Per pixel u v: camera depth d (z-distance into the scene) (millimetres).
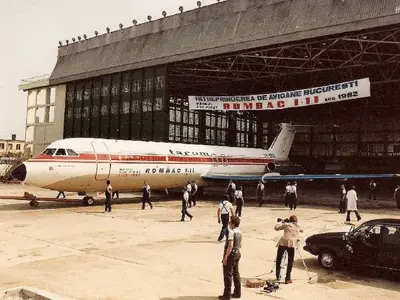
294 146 63438
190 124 45719
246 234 17203
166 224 19281
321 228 18969
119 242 14641
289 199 27344
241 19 32281
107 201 23375
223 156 36094
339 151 59469
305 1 29016
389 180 59125
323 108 55250
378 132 56250
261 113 58906
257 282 9742
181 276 10359
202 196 36594
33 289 8609
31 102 57406
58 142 24531
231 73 42188
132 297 8617
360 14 25828
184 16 36688
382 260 10461
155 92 38750
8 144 118000
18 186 42844
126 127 41125
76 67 46594
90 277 10047
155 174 28562
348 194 21453
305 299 8945
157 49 37906
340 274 11164
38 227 17438
